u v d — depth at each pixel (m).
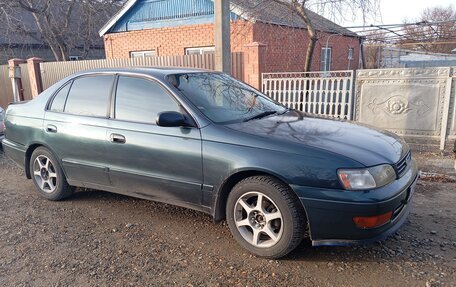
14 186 5.54
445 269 3.05
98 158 4.16
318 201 2.96
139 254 3.41
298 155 3.06
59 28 19.70
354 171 2.93
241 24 12.03
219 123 3.52
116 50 16.30
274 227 3.26
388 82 7.14
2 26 19.03
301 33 13.68
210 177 3.42
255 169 3.17
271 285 2.91
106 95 4.20
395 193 3.01
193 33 13.86
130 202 4.70
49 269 3.20
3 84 14.86
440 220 3.98
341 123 3.94
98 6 20.05
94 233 3.86
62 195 4.71
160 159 3.68
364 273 3.03
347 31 15.80
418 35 18.83
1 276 3.12
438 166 5.95
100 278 3.05
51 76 13.05
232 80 4.61
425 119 6.91
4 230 3.97
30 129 4.75
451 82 6.55
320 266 3.15
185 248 3.50
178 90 3.75
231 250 3.45
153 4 14.70
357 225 2.93
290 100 8.55
